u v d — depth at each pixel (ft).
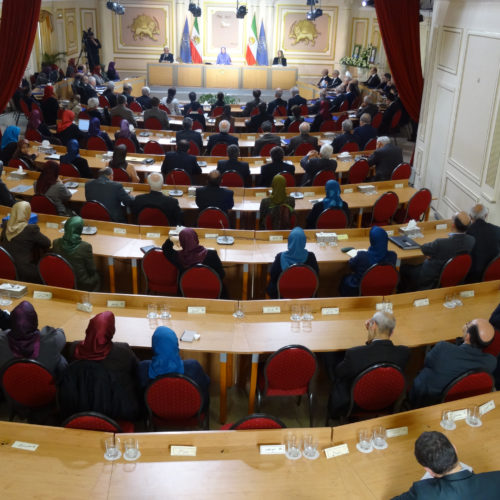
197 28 71.46
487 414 13.03
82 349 12.83
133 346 15.10
